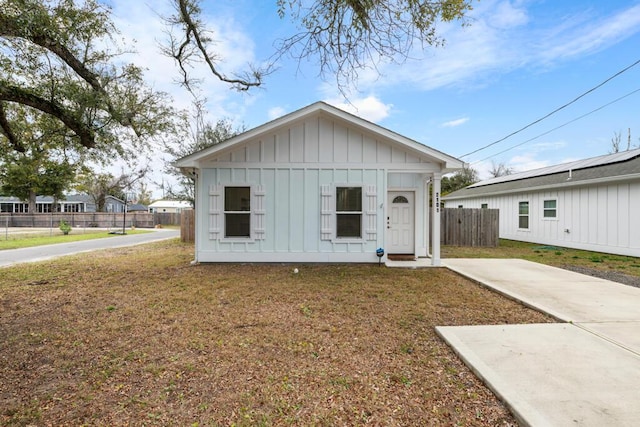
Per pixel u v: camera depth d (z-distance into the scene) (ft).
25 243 46.80
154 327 12.92
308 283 20.44
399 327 12.89
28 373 9.37
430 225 43.57
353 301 16.47
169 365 9.79
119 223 98.94
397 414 7.41
